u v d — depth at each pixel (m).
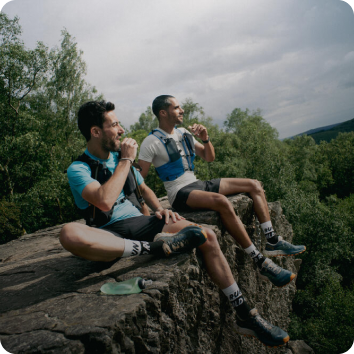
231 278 1.96
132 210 2.14
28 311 1.52
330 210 21.23
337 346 14.34
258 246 3.38
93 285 1.77
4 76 16.59
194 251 2.08
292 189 21.95
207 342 2.18
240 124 44.59
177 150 2.90
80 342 1.21
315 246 19.86
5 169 16.89
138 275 1.81
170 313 1.74
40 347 1.17
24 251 3.43
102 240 1.67
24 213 16.30
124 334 1.33
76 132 20.53
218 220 2.65
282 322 4.23
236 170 24.47
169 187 2.94
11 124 17.59
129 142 1.96
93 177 1.94
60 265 2.31
